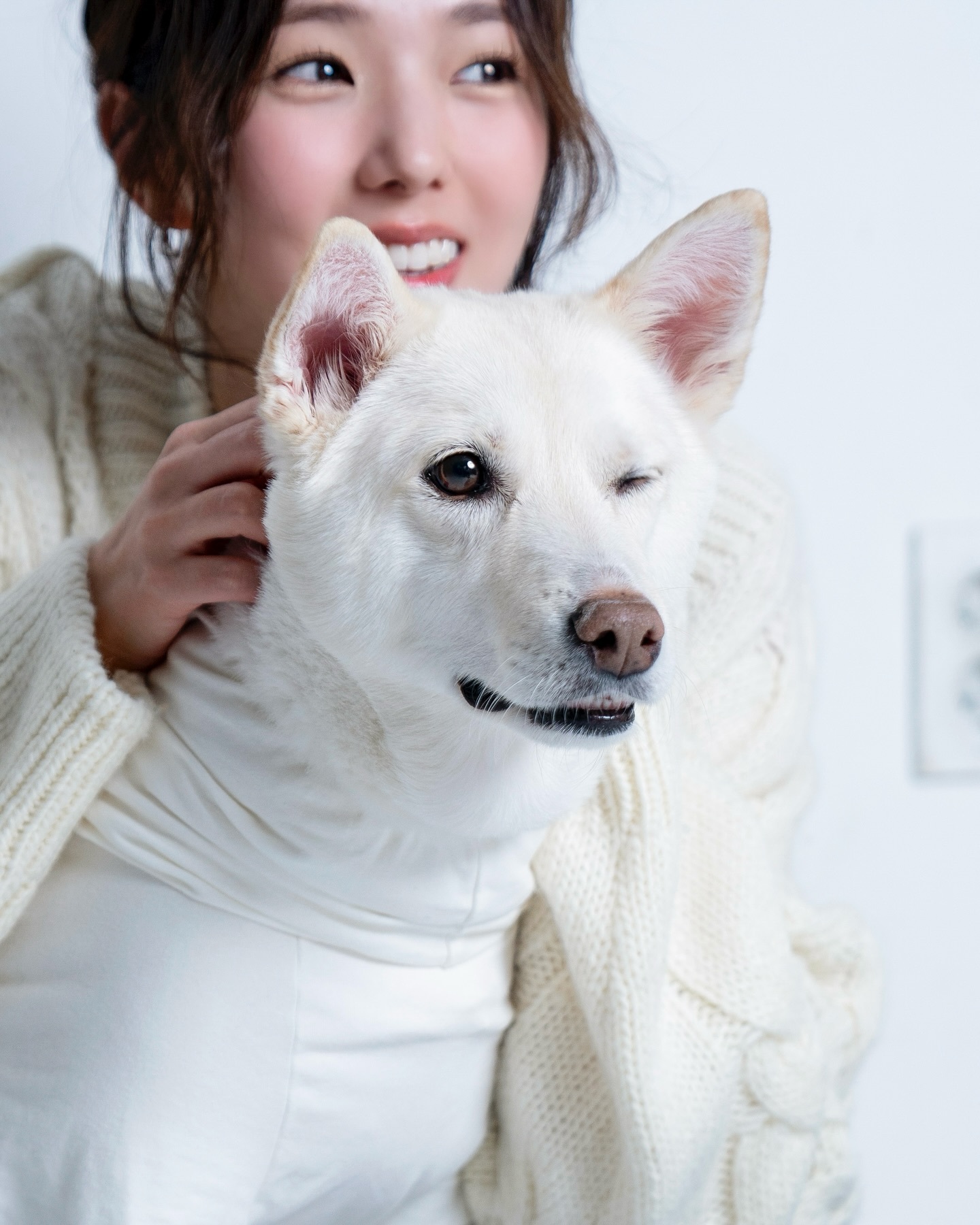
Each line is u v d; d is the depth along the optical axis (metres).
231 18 1.43
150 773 1.32
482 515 1.17
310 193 1.50
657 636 1.09
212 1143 1.26
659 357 1.36
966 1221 2.59
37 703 1.29
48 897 1.35
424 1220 1.55
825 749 2.56
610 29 2.24
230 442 1.30
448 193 1.55
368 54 1.47
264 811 1.27
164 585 1.31
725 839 1.48
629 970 1.35
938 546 2.51
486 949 1.43
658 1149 1.35
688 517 1.32
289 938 1.29
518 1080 1.46
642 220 2.20
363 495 1.19
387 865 1.29
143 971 1.26
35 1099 1.28
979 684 2.54
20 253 2.04
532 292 1.36
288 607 1.25
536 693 1.11
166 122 1.50
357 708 1.25
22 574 1.60
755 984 1.42
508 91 1.58
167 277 1.71
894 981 2.59
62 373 1.67
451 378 1.20
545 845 1.41
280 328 1.15
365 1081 1.33
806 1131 1.50
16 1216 1.29
